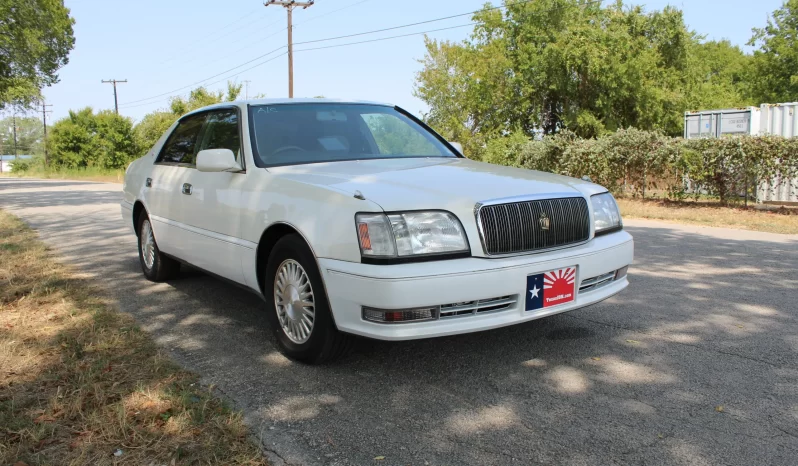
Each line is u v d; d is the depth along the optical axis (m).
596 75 24.12
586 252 3.54
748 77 41.50
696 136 15.46
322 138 4.45
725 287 5.48
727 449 2.59
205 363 3.63
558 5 25.31
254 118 4.43
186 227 4.84
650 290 5.37
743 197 12.97
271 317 3.83
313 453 2.57
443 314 3.14
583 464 2.48
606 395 3.15
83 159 55.91
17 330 4.12
